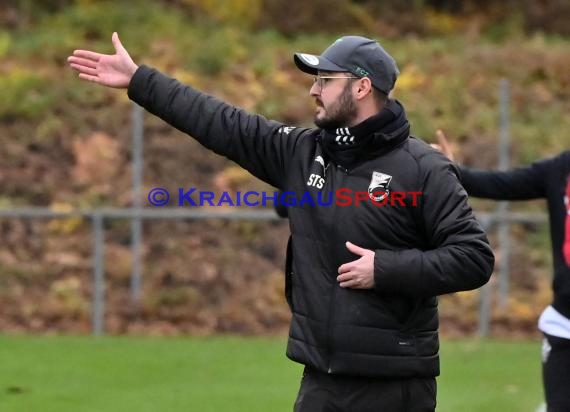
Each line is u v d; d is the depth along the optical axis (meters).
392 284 15.69
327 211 16.31
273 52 56.50
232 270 43.31
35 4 60.50
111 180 47.75
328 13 61.41
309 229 16.52
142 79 17.30
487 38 63.81
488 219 40.03
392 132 16.19
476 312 41.66
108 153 48.62
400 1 64.69
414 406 16.42
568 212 20.77
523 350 37.66
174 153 48.53
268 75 54.03
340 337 16.06
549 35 64.94
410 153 16.23
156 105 17.39
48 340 37.94
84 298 41.62
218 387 31.03
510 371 34.06
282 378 32.47
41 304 41.09
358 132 16.06
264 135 17.19
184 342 38.16
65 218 43.53
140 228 43.78
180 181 47.47
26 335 38.94
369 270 15.67
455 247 15.74
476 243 15.79
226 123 17.27
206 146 17.50
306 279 16.45
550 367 20.42
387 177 16.11
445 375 33.34
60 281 42.38
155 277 42.75
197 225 45.31
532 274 44.06
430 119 51.72
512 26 64.19
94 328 39.34
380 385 16.27
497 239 45.66
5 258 43.12
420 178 16.08
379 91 16.48
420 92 53.62
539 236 45.78
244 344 38.03
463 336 40.31
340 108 16.39
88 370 33.09
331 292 16.25
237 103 51.62
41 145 49.16
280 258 44.06
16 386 30.70
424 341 16.30
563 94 55.31
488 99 53.88
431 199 16.02
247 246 44.53
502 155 41.50
